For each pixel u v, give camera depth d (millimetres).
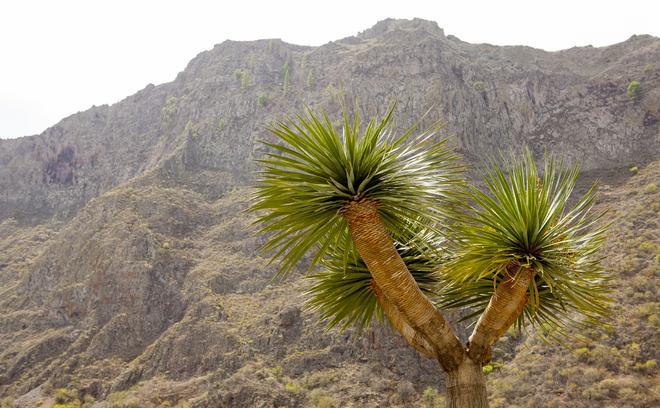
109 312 96562
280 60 199125
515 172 5926
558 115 155125
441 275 5953
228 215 127062
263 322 84250
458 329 57594
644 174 116375
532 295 5234
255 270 101188
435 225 5746
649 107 144375
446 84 156250
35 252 151250
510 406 55781
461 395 4816
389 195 5117
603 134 143375
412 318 4945
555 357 60906
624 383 53875
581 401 53250
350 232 5109
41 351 89688
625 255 76188
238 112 175125
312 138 5250
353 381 70312
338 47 193250
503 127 153125
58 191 191875
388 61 165625
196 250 112938
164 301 96750
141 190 131375
